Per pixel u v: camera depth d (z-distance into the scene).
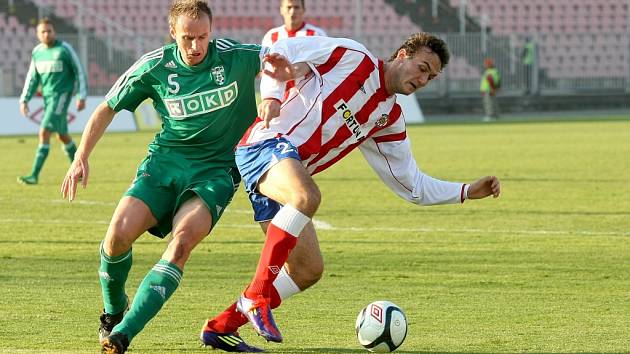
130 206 13.66
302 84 14.18
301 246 14.12
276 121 14.10
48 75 39.97
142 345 14.36
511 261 22.09
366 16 107.06
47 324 15.70
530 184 38.94
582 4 112.50
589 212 30.78
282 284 14.32
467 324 15.87
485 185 15.48
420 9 107.50
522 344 14.41
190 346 14.33
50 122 40.06
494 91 94.31
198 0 13.62
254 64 14.27
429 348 14.19
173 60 13.94
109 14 100.88
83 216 30.20
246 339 14.96
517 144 61.31
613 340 14.65
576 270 20.95
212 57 13.96
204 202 13.67
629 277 20.17
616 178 41.12
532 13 111.50
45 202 33.75
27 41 94.31
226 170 14.35
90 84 88.94
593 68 106.44
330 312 16.88
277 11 105.56
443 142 63.91
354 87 14.19
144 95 14.25
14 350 13.80
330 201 34.09
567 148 57.66
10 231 26.88
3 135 76.19
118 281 13.81
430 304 17.50
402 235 26.16
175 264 13.05
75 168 13.91
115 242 13.42
